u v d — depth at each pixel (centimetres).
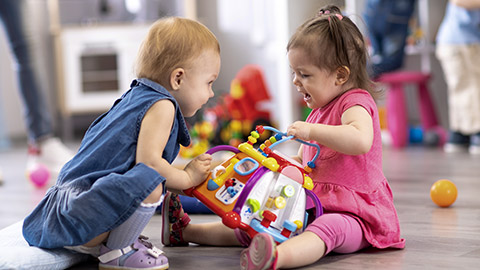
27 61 266
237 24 413
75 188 107
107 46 436
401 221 147
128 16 466
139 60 115
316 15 127
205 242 127
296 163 116
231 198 108
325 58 116
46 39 465
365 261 111
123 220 102
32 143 274
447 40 289
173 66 111
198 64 112
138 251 108
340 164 119
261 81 321
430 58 360
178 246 129
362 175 118
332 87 119
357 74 122
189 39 112
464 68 287
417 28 360
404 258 112
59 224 108
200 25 116
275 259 97
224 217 106
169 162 112
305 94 122
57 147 276
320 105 121
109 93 441
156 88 110
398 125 316
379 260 111
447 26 291
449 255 114
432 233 133
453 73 290
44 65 461
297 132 111
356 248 116
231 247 126
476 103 286
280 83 362
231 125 303
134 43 436
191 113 117
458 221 146
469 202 170
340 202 116
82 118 486
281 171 111
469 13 280
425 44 347
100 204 102
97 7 470
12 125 447
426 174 227
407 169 242
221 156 265
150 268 107
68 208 105
